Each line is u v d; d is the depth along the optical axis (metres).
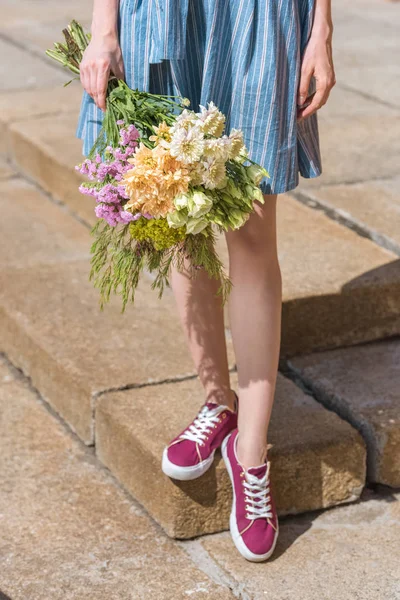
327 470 3.35
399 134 5.95
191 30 2.78
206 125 2.52
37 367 4.09
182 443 3.16
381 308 4.13
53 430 3.88
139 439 3.34
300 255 4.39
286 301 3.95
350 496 3.42
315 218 4.84
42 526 3.31
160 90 2.88
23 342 4.19
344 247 4.49
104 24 2.89
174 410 3.53
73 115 6.52
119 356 3.92
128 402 3.59
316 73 2.81
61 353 3.95
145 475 3.32
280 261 4.32
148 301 4.43
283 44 2.74
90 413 3.68
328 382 3.78
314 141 2.99
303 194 5.10
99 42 2.88
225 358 3.25
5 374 4.30
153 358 3.91
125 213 2.57
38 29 8.81
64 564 3.12
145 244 2.68
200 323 3.18
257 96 2.74
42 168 5.89
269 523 3.10
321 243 4.53
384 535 3.25
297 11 2.79
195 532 3.24
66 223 5.42
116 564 3.13
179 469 3.11
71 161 5.58
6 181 6.12
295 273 4.19
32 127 6.23
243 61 2.73
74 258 4.90
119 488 3.53
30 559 3.14
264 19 2.70
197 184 2.52
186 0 2.71
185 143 2.46
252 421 3.06
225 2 2.73
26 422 3.93
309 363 3.96
